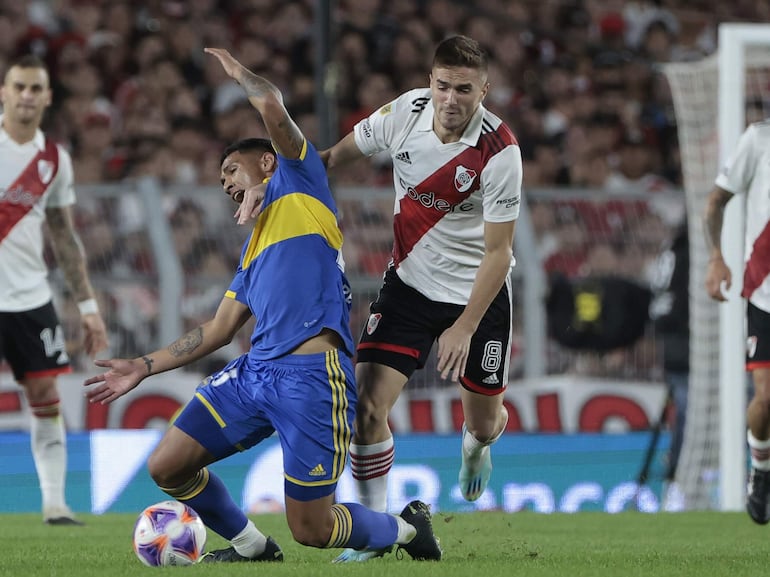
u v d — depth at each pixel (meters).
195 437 17.77
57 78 56.12
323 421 17.48
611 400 43.06
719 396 40.41
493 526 29.30
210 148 55.16
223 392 17.88
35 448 30.25
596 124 61.22
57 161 29.81
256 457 38.50
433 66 19.62
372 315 21.67
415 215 21.53
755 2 71.12
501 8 65.50
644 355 43.75
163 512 18.59
